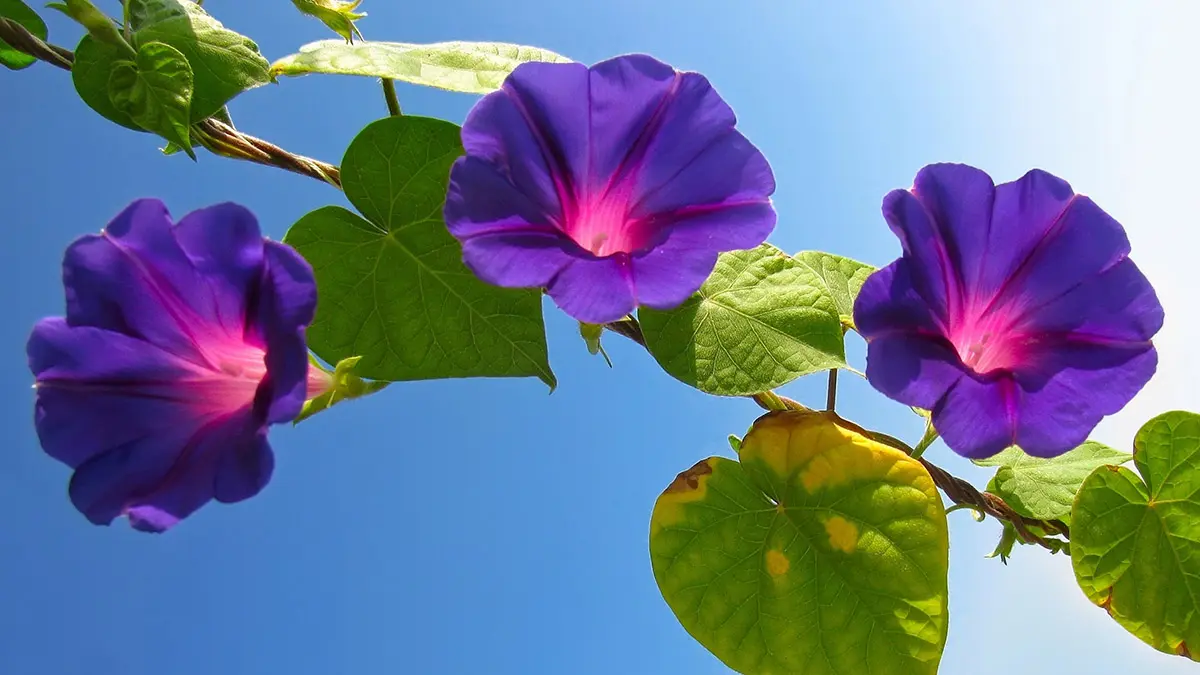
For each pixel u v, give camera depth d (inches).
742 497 12.0
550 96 10.5
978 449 10.7
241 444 9.6
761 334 11.7
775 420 12.0
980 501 13.0
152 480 9.9
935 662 11.6
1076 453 13.7
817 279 11.9
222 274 9.8
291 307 9.5
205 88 11.2
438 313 11.3
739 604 11.9
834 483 11.8
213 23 11.3
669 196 10.9
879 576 11.7
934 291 11.0
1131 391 10.9
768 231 10.4
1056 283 11.4
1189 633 12.6
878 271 10.7
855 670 11.7
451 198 10.0
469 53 11.7
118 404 10.0
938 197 11.1
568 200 11.0
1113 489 12.7
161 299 10.0
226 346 10.4
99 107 11.0
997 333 11.7
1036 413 10.9
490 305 11.2
